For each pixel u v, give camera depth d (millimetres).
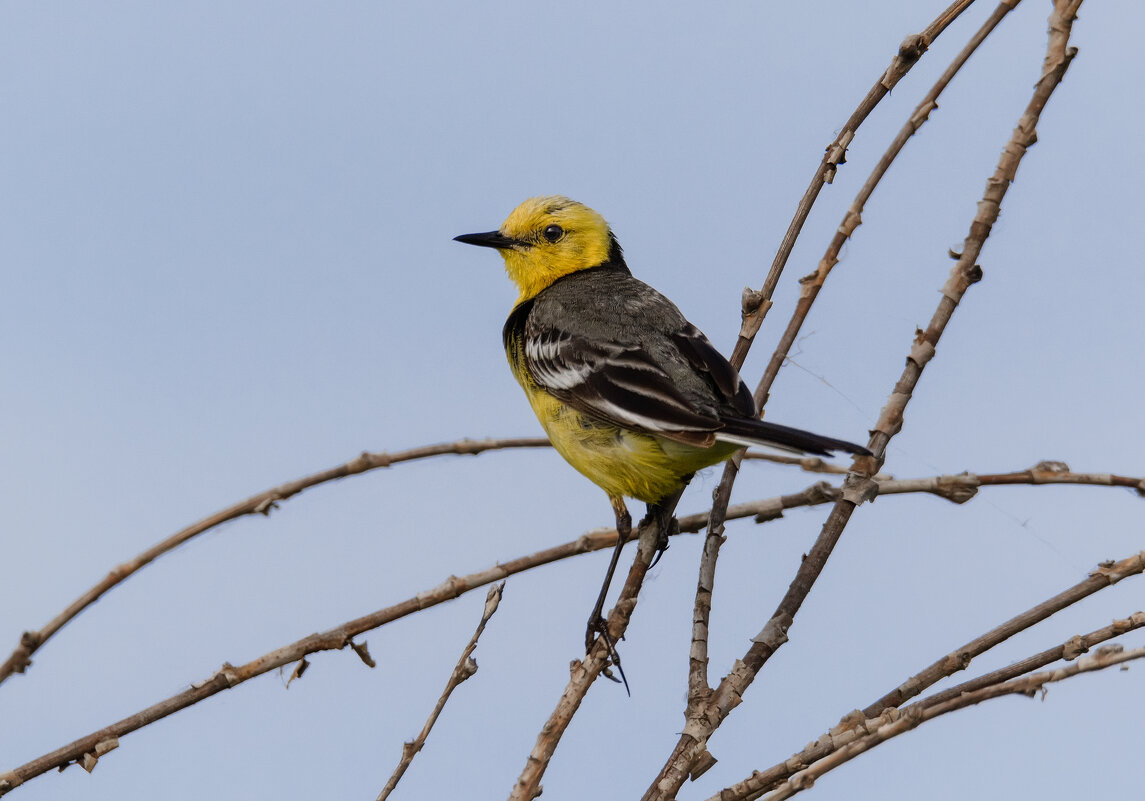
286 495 10234
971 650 8289
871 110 9938
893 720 7734
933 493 9984
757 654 8125
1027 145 9539
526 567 9758
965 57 9633
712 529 9133
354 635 8930
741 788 7555
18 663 9109
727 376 11180
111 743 8391
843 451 9023
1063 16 9648
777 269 10562
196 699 8547
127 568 9570
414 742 7543
